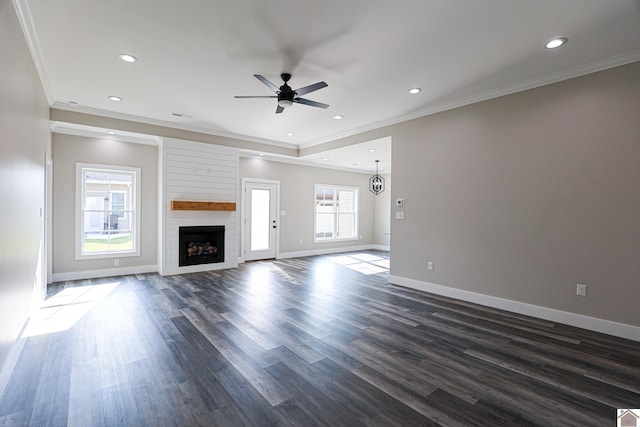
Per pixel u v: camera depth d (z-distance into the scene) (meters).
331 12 2.51
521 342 3.02
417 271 4.96
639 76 3.05
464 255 4.37
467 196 4.33
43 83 3.75
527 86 3.75
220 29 2.75
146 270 6.07
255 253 7.74
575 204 3.43
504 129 3.96
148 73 3.62
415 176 4.95
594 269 3.31
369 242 10.31
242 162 7.46
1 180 2.04
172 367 2.50
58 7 2.45
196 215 6.15
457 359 2.68
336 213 9.50
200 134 6.11
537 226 3.70
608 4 2.36
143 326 3.35
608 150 3.22
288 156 7.41
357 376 2.39
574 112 3.43
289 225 8.34
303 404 2.05
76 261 5.42
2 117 2.05
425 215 4.82
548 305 3.62
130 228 5.95
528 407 2.04
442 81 3.78
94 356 2.68
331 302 4.29
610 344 2.98
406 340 3.06
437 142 4.67
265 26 2.71
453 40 2.90
